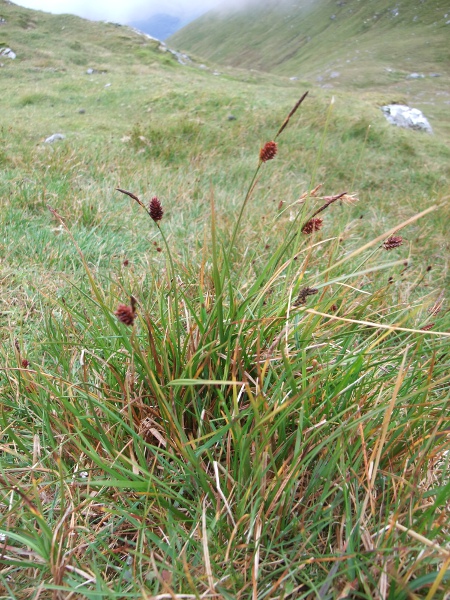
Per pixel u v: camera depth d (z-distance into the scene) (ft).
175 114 5.96
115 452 0.83
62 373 1.19
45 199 2.52
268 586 0.73
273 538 0.79
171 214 2.68
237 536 0.79
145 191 2.94
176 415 0.92
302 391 0.77
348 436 0.84
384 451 0.87
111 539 0.84
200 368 0.90
